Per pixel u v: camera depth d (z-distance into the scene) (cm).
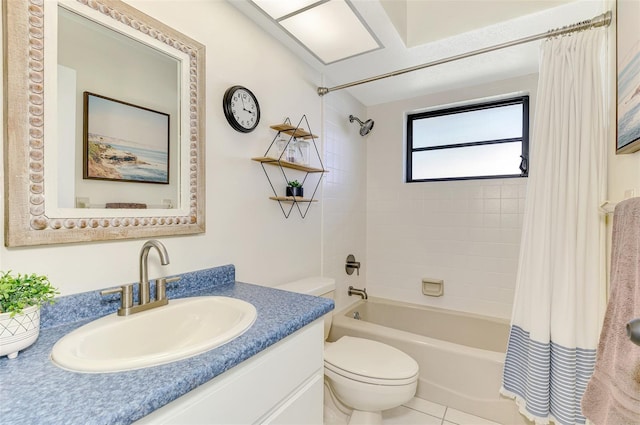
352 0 139
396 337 192
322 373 109
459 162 256
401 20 176
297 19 149
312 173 208
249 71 155
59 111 87
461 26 173
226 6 143
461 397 172
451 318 238
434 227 256
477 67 211
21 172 80
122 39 103
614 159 126
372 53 192
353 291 255
